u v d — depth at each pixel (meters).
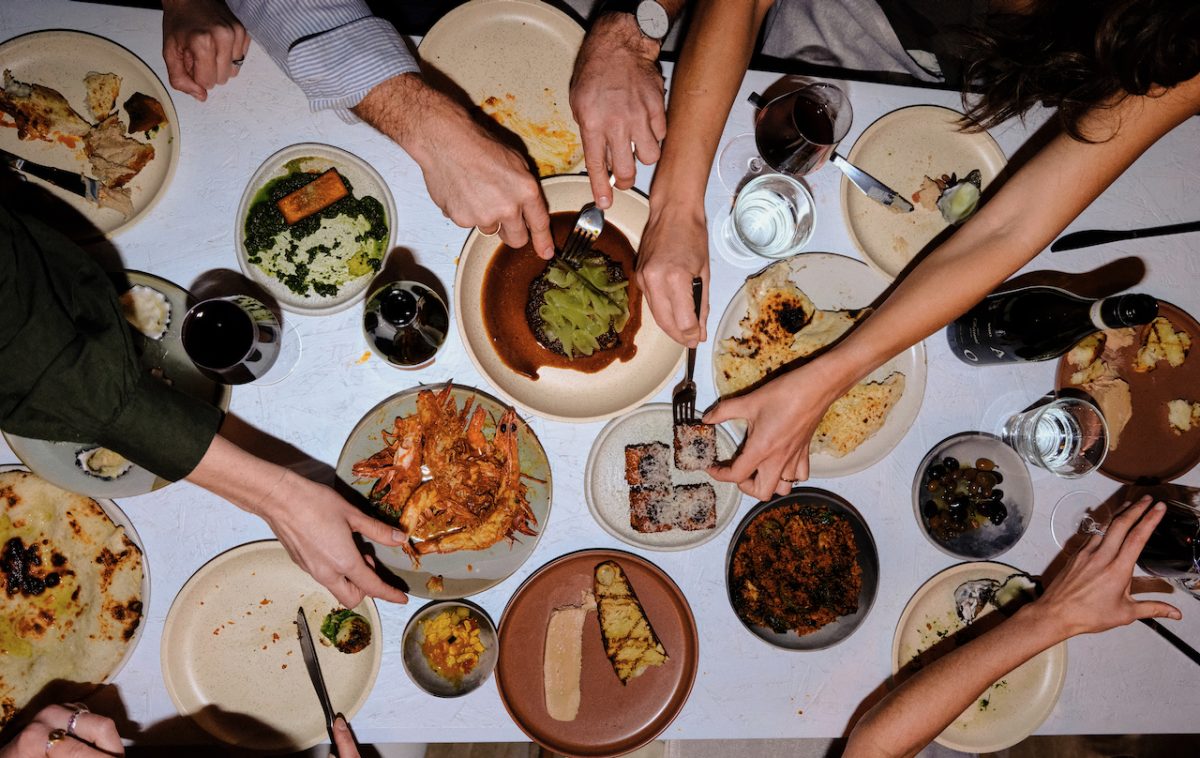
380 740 1.49
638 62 1.46
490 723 1.50
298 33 1.38
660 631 1.54
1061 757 2.23
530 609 1.52
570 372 1.55
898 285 1.61
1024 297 1.51
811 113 1.51
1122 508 1.56
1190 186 1.73
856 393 1.55
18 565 1.38
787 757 1.97
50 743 1.27
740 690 1.56
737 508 1.57
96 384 1.19
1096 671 1.63
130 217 1.47
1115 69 1.31
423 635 1.45
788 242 1.58
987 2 2.18
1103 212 1.71
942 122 1.64
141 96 1.47
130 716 1.42
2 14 1.48
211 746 1.55
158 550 1.45
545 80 1.56
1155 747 2.26
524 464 1.49
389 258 1.51
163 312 1.43
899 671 1.58
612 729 1.50
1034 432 1.61
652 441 1.55
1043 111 1.67
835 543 1.54
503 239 1.48
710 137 1.47
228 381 1.41
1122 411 1.63
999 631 1.51
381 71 1.37
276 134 1.52
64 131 1.46
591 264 1.54
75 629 1.40
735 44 1.47
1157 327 1.64
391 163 1.55
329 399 1.50
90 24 1.49
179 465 1.28
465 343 1.46
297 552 1.37
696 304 1.49
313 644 1.48
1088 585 1.49
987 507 1.56
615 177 1.50
